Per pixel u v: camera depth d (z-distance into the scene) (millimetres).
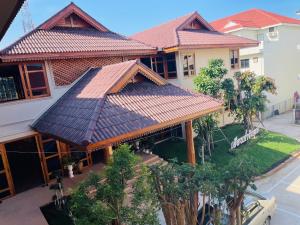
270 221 10484
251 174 6449
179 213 6605
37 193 12711
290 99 31766
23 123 12797
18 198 12398
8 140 12492
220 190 6586
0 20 5957
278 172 15109
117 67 13234
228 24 31797
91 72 14617
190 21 21875
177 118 11328
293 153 17453
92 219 5340
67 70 14156
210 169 6613
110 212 5465
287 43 30984
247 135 18766
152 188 6441
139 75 13078
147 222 5852
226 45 20109
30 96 13031
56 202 11562
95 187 5973
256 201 9812
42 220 10422
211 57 20609
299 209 11359
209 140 16406
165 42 18828
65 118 11250
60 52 13234
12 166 14531
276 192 12922
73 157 14375
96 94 11648
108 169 5922
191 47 17984
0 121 12242
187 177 6539
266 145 18344
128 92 12062
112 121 9812
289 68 31656
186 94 13477
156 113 11148
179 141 19094
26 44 13398
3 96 13531
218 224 7086
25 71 12828
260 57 28453
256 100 18719
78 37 15922
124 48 15906
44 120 12469
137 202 5910
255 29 30547
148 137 17312
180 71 18672
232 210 6910
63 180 13672
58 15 16188
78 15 17031
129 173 5938
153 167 6672
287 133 22016
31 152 13500
